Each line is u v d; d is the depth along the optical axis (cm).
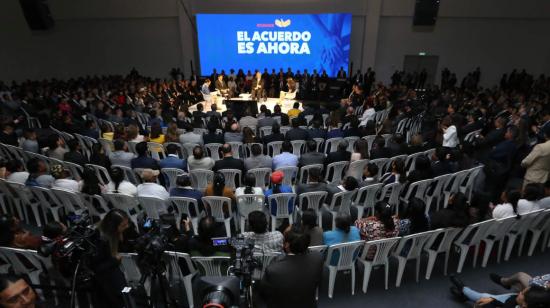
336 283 386
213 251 306
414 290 376
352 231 352
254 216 307
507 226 391
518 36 1453
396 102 1058
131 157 557
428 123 791
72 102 1016
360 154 550
